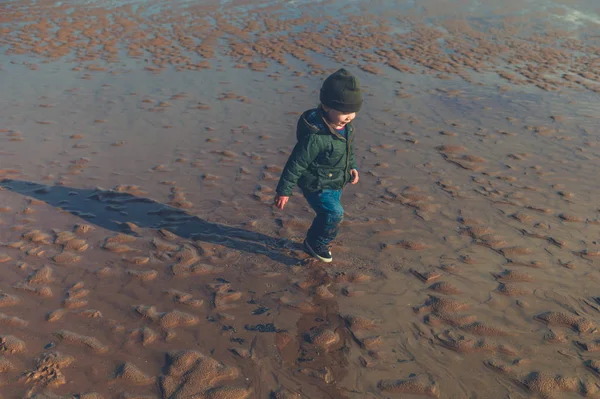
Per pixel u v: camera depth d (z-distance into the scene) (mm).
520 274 3574
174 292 3361
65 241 3875
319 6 12625
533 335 3033
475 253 3834
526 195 4707
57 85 7480
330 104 3236
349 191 4773
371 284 3490
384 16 11820
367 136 6039
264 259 3746
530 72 8477
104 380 2660
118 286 3406
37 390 2578
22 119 6266
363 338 3002
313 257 3750
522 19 11516
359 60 9031
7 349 2828
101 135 5906
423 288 3453
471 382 2699
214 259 3725
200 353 2852
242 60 8898
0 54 8828
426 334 3043
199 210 4402
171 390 2607
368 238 4027
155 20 11266
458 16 11789
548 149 5707
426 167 5270
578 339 3002
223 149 5621
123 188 4734
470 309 3248
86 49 9242
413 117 6621
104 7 12203
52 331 2984
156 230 4078
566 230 4141
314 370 2764
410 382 2686
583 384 2682
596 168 5266
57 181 4828
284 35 10414
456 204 4543
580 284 3490
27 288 3344
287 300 3318
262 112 6715
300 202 4598
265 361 2816
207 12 11984
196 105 6906
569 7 12305
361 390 2643
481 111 6840
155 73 8133
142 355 2836
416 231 4121
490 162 5383
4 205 4367
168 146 5672
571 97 7363
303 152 3377
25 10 11883
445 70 8562
